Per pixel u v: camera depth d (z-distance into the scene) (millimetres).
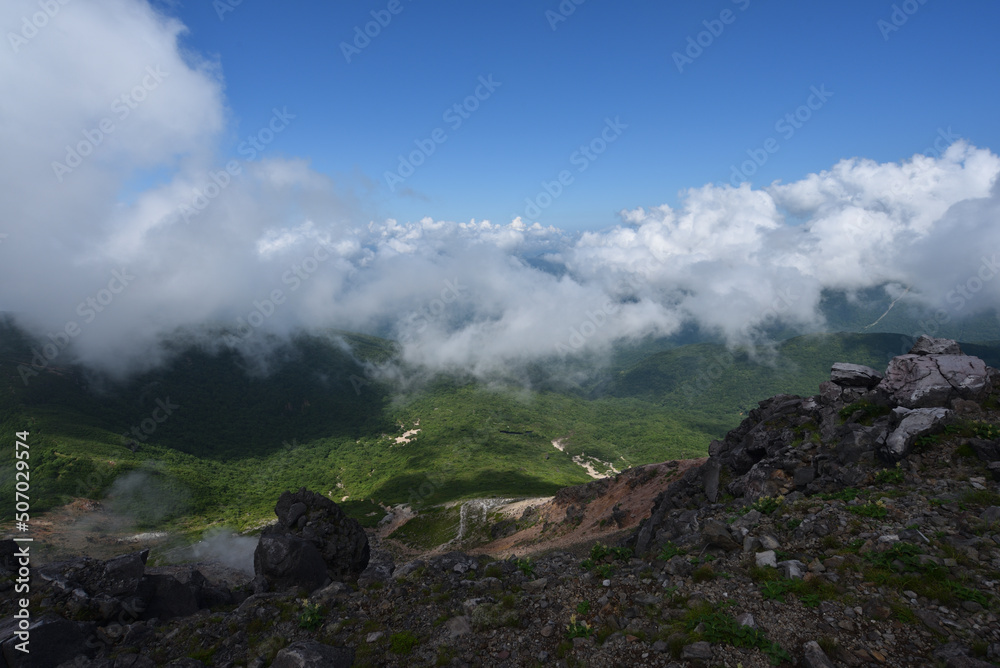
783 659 8188
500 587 13648
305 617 13031
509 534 86000
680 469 65750
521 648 10312
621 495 69062
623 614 10680
